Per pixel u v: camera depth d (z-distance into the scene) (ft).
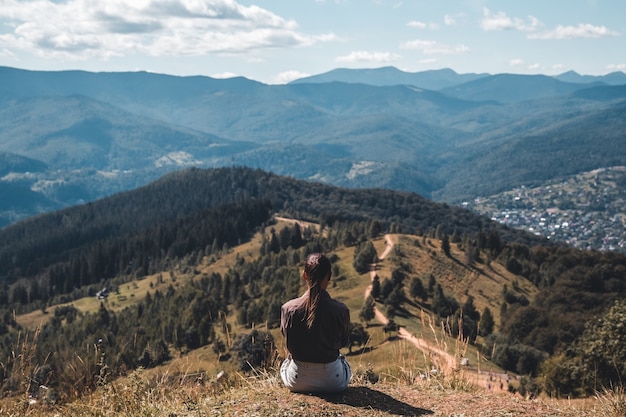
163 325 208.23
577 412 21.30
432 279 318.24
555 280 398.62
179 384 24.76
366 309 237.86
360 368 26.96
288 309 20.45
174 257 631.56
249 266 452.35
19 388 24.76
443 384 24.08
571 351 90.94
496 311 354.54
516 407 21.01
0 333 338.95
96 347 26.45
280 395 20.88
